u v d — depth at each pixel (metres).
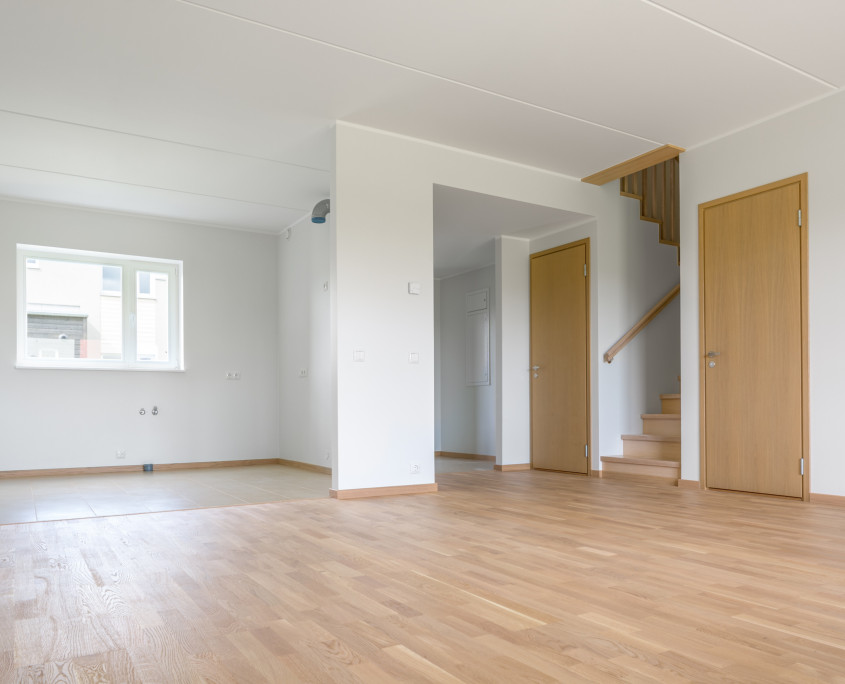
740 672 1.59
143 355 7.12
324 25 3.38
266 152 5.12
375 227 4.71
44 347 6.62
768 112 4.51
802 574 2.48
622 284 6.07
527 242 6.73
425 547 2.97
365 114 4.48
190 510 4.12
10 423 6.28
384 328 4.72
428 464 4.86
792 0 3.20
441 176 5.01
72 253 6.75
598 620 1.96
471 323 8.51
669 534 3.24
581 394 6.05
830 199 4.22
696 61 3.80
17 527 3.61
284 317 7.55
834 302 4.18
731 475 4.73
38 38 3.46
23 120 4.50
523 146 5.06
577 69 3.88
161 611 2.08
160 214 6.91
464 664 1.64
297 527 3.49
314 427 6.73
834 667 1.62
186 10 3.23
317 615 2.03
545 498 4.50
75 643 1.81
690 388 5.04
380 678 1.56
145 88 4.05
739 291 4.72
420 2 3.19
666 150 5.14
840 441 4.11
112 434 6.74
